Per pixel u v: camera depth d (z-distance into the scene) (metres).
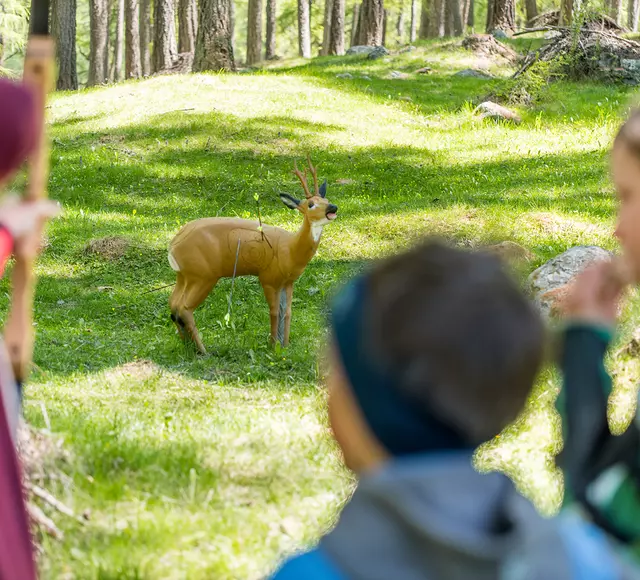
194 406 7.52
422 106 24.11
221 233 9.87
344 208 16.48
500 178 18.30
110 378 8.62
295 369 9.34
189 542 4.48
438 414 1.32
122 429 6.27
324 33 54.09
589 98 24.55
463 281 1.34
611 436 2.21
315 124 21.81
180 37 42.94
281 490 5.27
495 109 22.81
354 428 1.40
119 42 52.19
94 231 15.70
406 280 1.36
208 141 20.45
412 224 15.32
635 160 2.10
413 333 1.31
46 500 4.52
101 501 4.82
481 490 1.34
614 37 27.00
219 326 11.69
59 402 7.22
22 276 3.16
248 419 6.78
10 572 2.65
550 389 6.89
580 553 1.41
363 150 20.38
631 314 8.07
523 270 11.85
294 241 9.77
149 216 16.67
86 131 21.45
